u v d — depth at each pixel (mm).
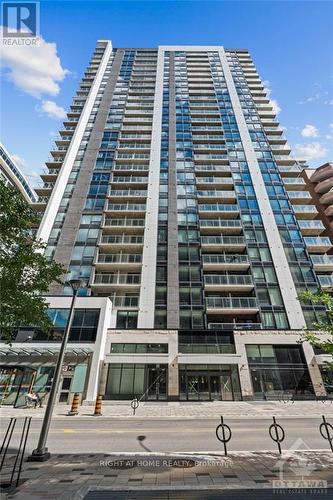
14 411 17234
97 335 24656
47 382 22641
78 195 37156
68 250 32531
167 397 23281
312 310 29344
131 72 57781
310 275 31578
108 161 41219
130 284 30375
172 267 31875
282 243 33906
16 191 10430
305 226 36375
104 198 37125
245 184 39438
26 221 10195
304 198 39125
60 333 24734
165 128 46469
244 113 49594
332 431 11758
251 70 59875
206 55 63562
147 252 32906
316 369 25062
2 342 23797
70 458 7598
